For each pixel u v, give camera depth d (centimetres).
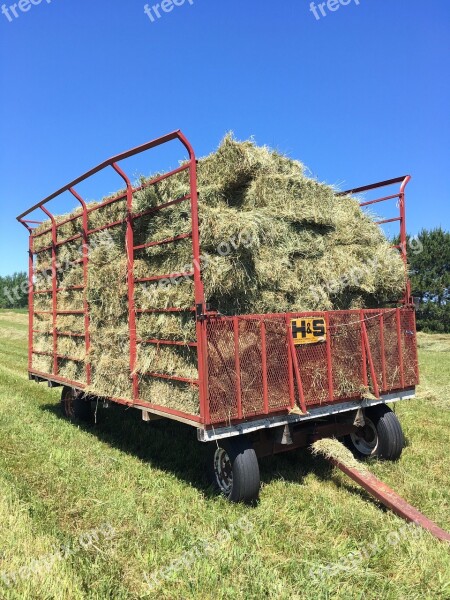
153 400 454
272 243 447
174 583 291
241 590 282
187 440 582
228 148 432
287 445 453
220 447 409
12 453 516
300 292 473
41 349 739
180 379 409
